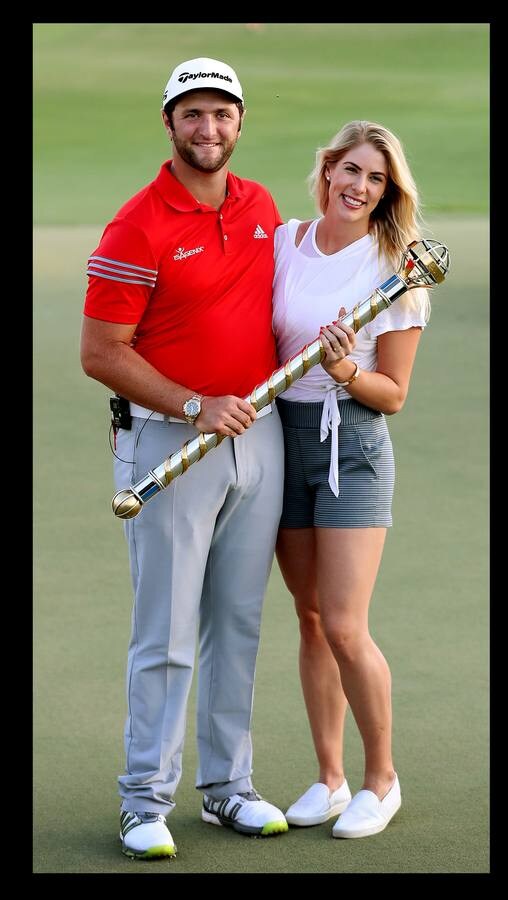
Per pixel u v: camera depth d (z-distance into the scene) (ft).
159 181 13.30
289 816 14.17
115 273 13.12
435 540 22.98
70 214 65.87
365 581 13.92
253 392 13.26
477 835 13.79
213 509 13.75
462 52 107.34
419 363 36.17
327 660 14.43
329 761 14.47
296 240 14.06
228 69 13.19
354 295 13.83
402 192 13.74
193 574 13.78
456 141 81.00
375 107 91.71
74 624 19.57
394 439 29.09
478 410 31.35
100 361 13.32
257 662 18.22
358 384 13.57
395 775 14.28
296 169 73.05
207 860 13.41
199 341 13.46
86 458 27.94
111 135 85.97
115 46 110.22
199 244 13.30
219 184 13.48
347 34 111.96
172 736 13.83
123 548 22.75
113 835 13.93
